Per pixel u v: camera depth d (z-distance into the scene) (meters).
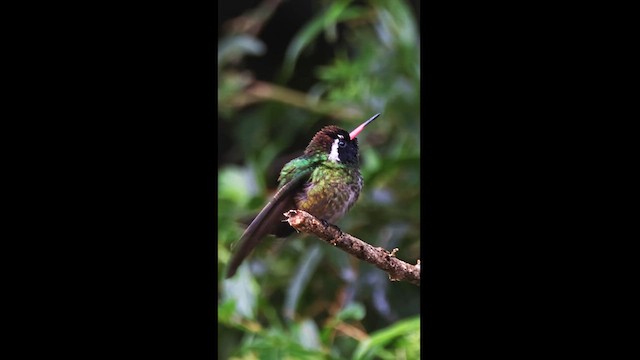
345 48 8.01
